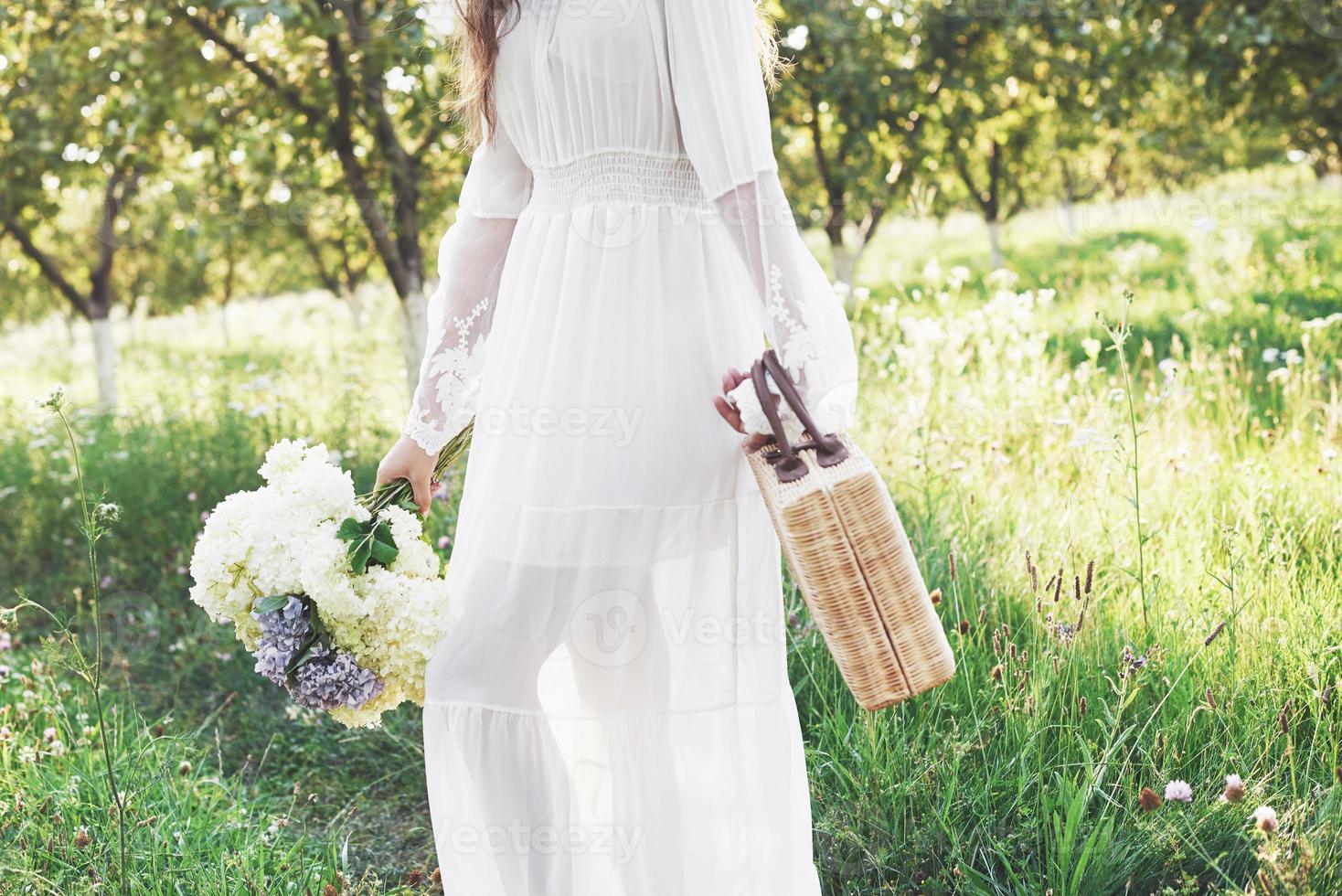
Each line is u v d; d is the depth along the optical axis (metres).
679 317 1.92
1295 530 3.28
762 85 1.89
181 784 3.04
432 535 4.22
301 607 1.94
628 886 1.96
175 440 6.40
